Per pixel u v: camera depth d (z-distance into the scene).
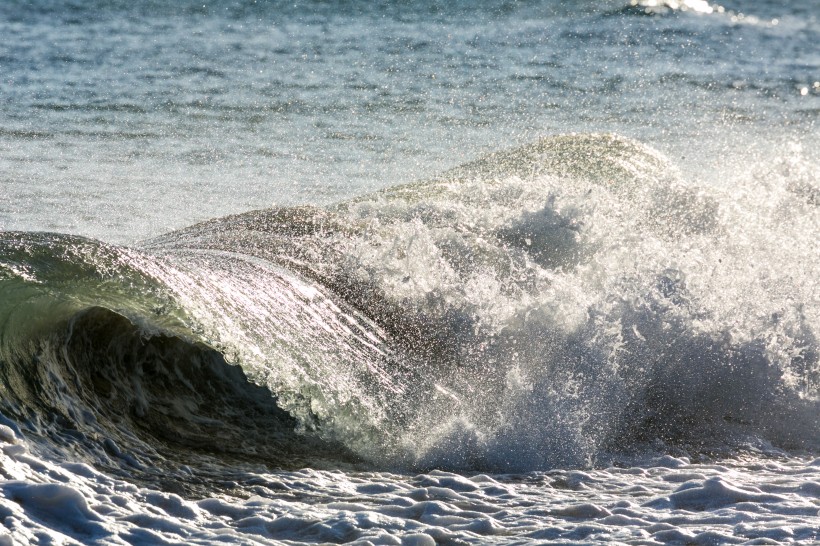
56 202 33.66
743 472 17.08
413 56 71.94
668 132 50.81
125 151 42.31
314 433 17.19
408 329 19.77
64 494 11.65
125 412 16.53
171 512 12.74
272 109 52.69
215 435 17.05
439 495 14.54
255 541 11.78
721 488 14.44
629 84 64.12
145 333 17.16
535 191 27.05
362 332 19.20
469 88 60.47
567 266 22.09
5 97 52.50
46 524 11.19
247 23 86.06
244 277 18.84
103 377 16.78
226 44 75.38
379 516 12.98
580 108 56.28
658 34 86.94
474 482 15.71
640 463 17.72
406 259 21.00
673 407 19.64
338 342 18.42
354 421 17.38
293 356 17.31
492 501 14.44
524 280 20.81
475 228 23.48
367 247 21.58
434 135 48.16
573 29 87.62
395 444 17.33
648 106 57.41
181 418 17.27
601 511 13.72
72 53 68.25
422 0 99.31
